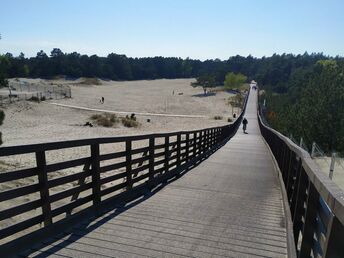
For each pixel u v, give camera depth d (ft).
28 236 13.96
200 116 185.98
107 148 66.54
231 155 50.83
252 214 19.74
